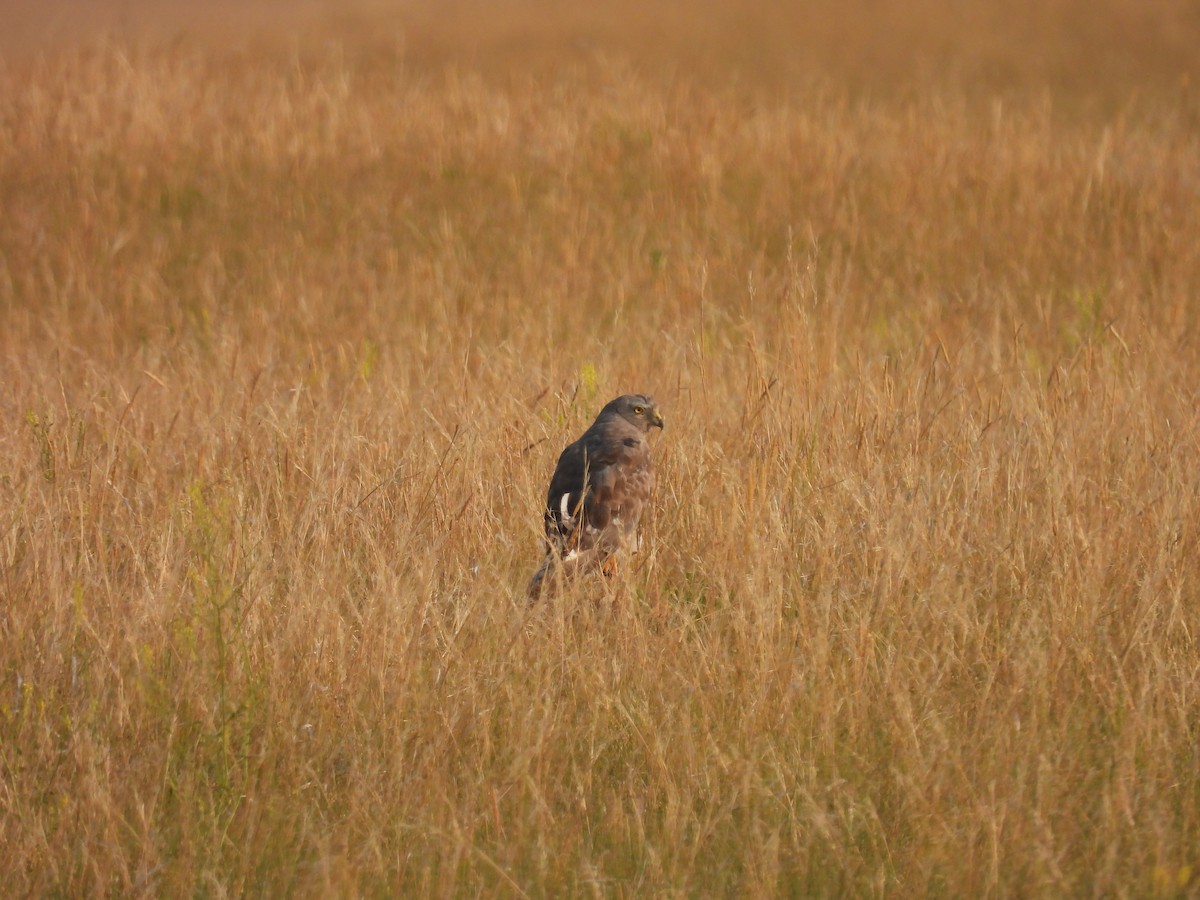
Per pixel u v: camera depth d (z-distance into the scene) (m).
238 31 111.00
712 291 46.59
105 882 16.05
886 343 40.59
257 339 41.28
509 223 54.06
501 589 21.52
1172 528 23.17
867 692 19.58
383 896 16.16
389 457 27.03
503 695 19.31
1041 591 22.06
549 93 68.19
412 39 112.62
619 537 24.03
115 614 20.12
